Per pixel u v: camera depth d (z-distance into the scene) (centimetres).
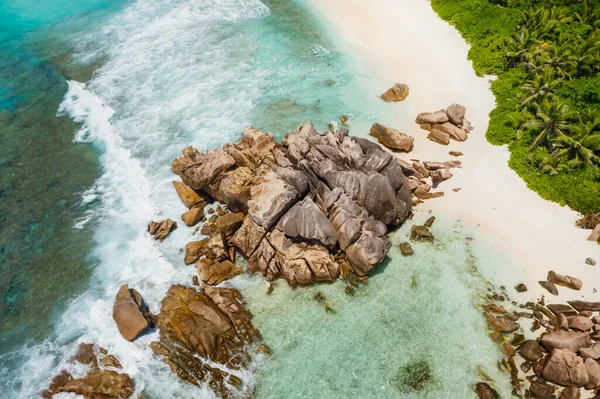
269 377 2328
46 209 3284
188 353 2402
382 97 4072
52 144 3788
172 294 2652
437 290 2680
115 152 3703
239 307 2592
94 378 2308
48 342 2512
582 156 3228
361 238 2731
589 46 4031
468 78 4181
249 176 3077
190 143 3731
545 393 2195
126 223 3167
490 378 2292
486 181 3284
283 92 4222
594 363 2228
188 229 3089
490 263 2800
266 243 2800
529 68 3956
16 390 2312
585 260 2784
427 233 2948
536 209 3092
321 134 3497
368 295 2672
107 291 2759
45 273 2880
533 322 2497
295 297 2670
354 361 2383
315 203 2953
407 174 3319
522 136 3494
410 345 2439
